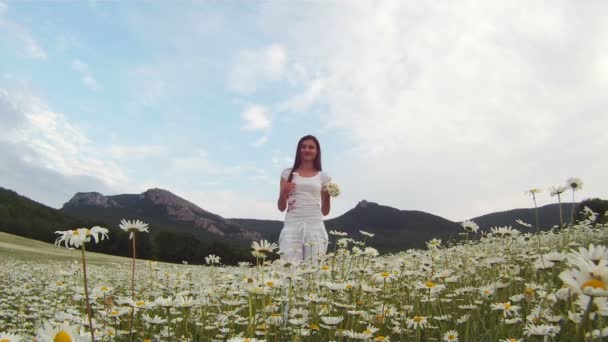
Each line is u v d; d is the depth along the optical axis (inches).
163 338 146.7
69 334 67.2
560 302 111.7
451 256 276.1
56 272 412.5
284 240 213.3
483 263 221.3
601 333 72.0
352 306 136.5
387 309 152.4
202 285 242.2
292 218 215.2
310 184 214.8
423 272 199.2
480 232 293.7
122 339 144.8
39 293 320.5
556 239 307.4
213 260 248.4
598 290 54.9
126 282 384.2
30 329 210.5
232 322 153.3
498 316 138.1
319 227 213.8
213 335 148.7
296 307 167.0
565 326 100.7
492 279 183.5
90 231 87.2
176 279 291.9
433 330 139.5
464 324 142.3
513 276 183.0
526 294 133.6
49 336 66.7
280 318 139.2
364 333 122.0
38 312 239.6
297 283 178.2
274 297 164.7
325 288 165.9
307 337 137.4
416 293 172.7
